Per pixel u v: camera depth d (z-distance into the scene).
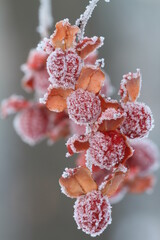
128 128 0.18
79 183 0.18
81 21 0.18
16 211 0.49
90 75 0.18
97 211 0.18
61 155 0.47
